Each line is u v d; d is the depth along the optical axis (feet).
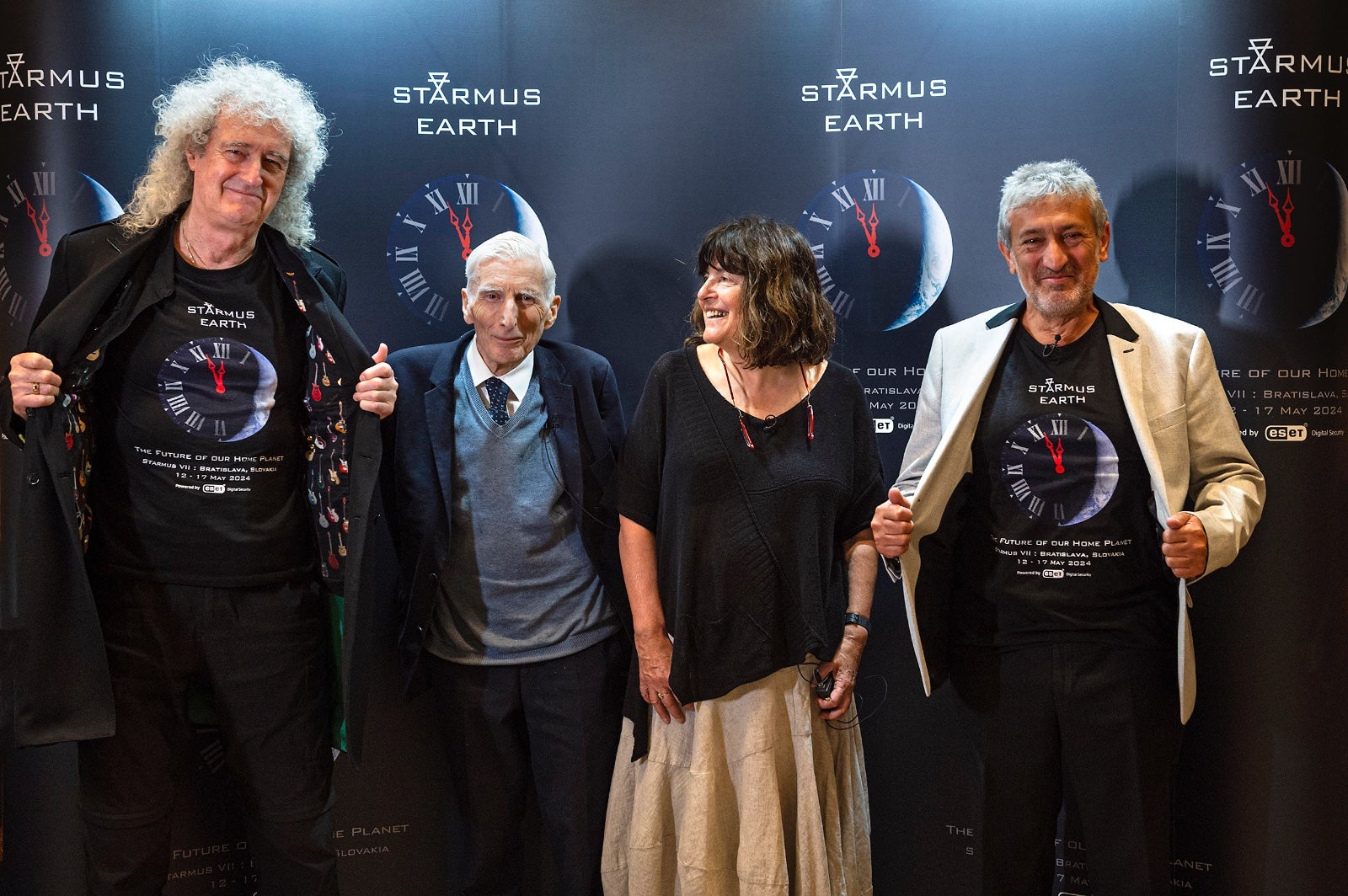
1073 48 8.89
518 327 8.07
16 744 6.94
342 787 9.35
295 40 9.20
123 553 7.29
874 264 9.35
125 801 7.43
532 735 8.38
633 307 9.53
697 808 7.32
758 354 7.28
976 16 9.06
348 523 7.52
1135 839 7.35
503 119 9.42
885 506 7.39
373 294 9.38
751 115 9.41
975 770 9.30
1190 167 8.69
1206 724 8.79
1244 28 8.50
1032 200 7.36
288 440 7.50
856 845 7.75
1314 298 8.53
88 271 7.11
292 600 7.63
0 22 8.79
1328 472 8.62
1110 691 7.35
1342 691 8.65
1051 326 7.59
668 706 7.50
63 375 6.86
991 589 7.64
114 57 8.89
